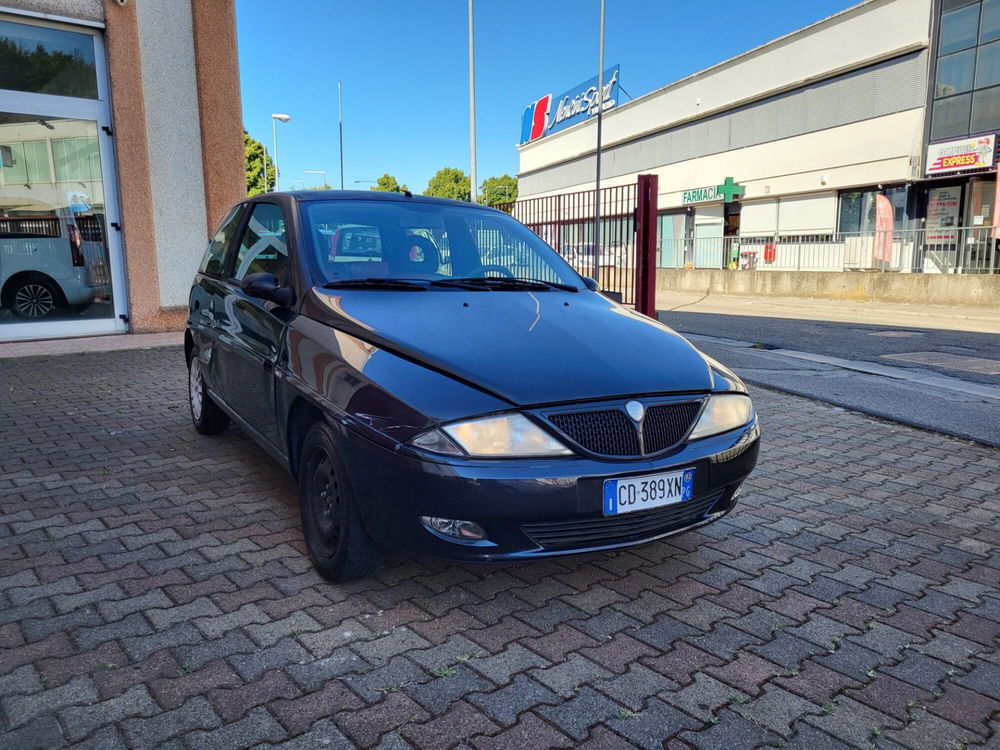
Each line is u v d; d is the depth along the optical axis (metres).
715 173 29.36
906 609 3.00
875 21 22.08
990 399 6.84
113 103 9.19
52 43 8.87
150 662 2.49
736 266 26.62
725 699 2.38
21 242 8.97
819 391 7.16
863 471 4.82
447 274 3.84
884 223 22.36
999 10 18.64
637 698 2.37
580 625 2.82
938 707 2.36
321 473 3.08
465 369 2.73
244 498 4.06
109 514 3.81
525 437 2.57
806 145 24.88
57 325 9.31
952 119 20.08
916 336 11.66
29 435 5.28
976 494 4.39
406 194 4.34
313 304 3.35
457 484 2.50
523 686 2.41
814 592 3.13
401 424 2.60
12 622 2.73
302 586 3.06
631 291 11.16
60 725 2.16
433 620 2.82
